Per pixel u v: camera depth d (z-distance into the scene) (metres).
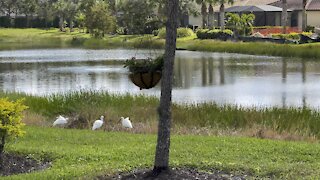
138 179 8.70
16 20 100.00
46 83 30.33
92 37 70.38
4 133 9.90
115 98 19.11
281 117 15.94
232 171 9.20
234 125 15.71
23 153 10.64
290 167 9.37
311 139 13.80
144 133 14.19
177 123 15.58
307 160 10.15
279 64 39.84
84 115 16.22
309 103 22.47
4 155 10.37
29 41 73.12
